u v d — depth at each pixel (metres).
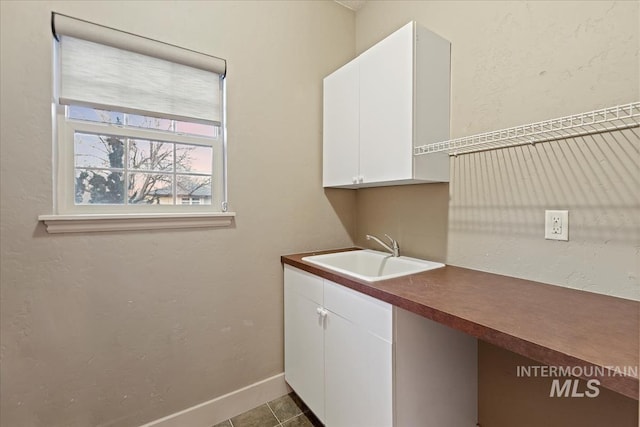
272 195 1.79
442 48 1.47
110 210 1.38
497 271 1.34
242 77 1.67
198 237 1.55
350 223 2.15
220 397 1.62
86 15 1.25
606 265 1.03
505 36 1.28
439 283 1.19
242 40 1.66
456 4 1.47
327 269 1.43
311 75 1.95
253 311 1.73
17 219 1.15
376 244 2.01
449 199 1.54
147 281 1.42
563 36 1.11
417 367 1.12
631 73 0.96
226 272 1.64
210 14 1.56
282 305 1.84
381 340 1.09
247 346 1.71
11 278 1.15
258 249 1.74
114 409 1.35
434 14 1.59
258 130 1.73
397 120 1.42
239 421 1.62
